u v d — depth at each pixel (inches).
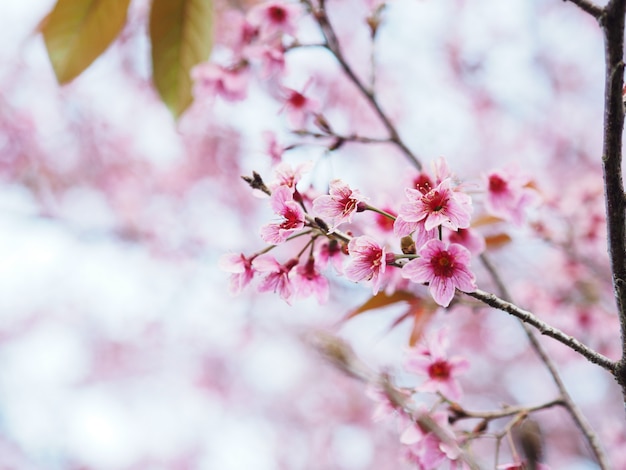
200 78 120.7
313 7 117.0
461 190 70.2
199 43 118.5
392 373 79.0
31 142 309.0
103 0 107.4
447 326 88.4
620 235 60.3
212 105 128.6
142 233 325.1
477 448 230.4
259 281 74.2
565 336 60.7
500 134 349.7
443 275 62.5
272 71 114.5
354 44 309.4
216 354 385.7
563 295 162.4
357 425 348.2
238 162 306.0
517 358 309.4
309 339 70.2
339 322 106.0
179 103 121.7
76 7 107.2
